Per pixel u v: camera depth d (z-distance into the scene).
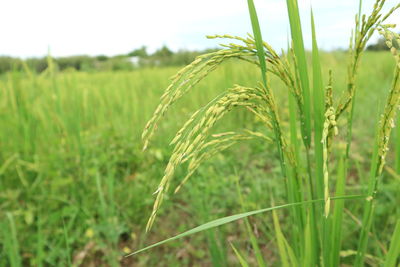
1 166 3.32
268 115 1.11
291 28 1.12
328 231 1.21
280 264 2.24
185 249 2.76
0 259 2.41
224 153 4.12
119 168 3.76
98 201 3.22
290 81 1.09
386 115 1.01
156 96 6.03
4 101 3.67
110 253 2.65
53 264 2.43
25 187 3.23
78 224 2.94
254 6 0.99
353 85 1.08
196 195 2.96
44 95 3.95
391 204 2.50
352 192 2.88
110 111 4.70
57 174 3.09
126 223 3.00
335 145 3.53
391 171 2.06
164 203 3.20
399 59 0.87
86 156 3.52
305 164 3.23
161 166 3.65
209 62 0.97
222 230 2.69
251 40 1.00
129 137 4.34
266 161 4.07
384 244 2.12
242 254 2.44
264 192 3.19
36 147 3.58
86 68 9.33
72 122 3.77
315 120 1.16
